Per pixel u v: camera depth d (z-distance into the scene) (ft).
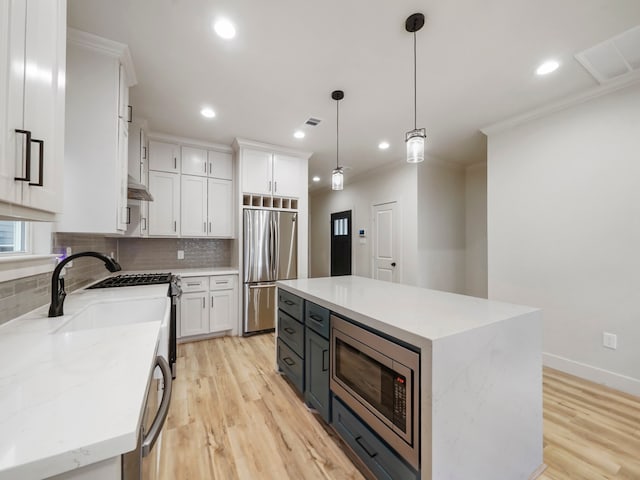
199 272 11.11
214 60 6.49
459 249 15.19
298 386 6.70
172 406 6.48
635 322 7.01
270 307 12.04
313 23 5.39
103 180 5.79
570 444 5.28
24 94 2.48
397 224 14.79
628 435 5.54
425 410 3.33
